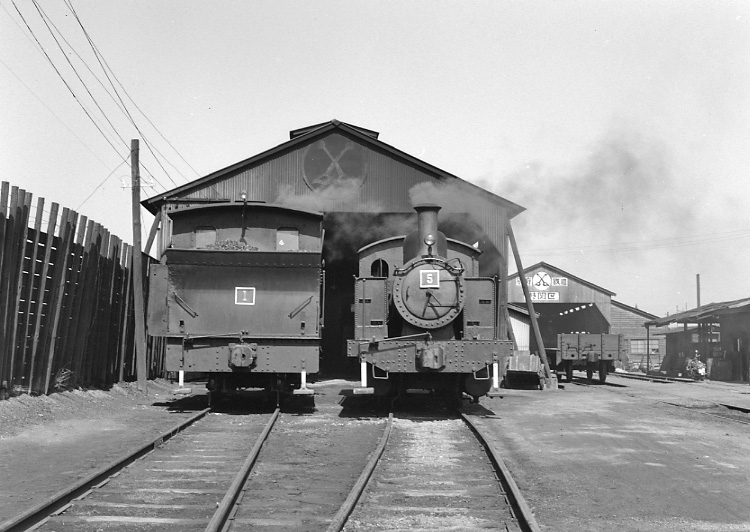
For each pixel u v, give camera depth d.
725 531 6.81
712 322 39.25
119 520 6.72
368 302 15.31
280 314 15.12
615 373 44.50
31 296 13.88
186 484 8.27
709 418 16.23
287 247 16.09
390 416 14.20
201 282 15.10
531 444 11.90
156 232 24.64
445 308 14.77
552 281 51.50
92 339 17.12
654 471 9.60
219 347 14.93
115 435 11.79
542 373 25.56
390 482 8.66
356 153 25.34
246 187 24.92
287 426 13.42
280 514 7.15
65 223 14.99
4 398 12.88
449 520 7.05
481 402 19.11
